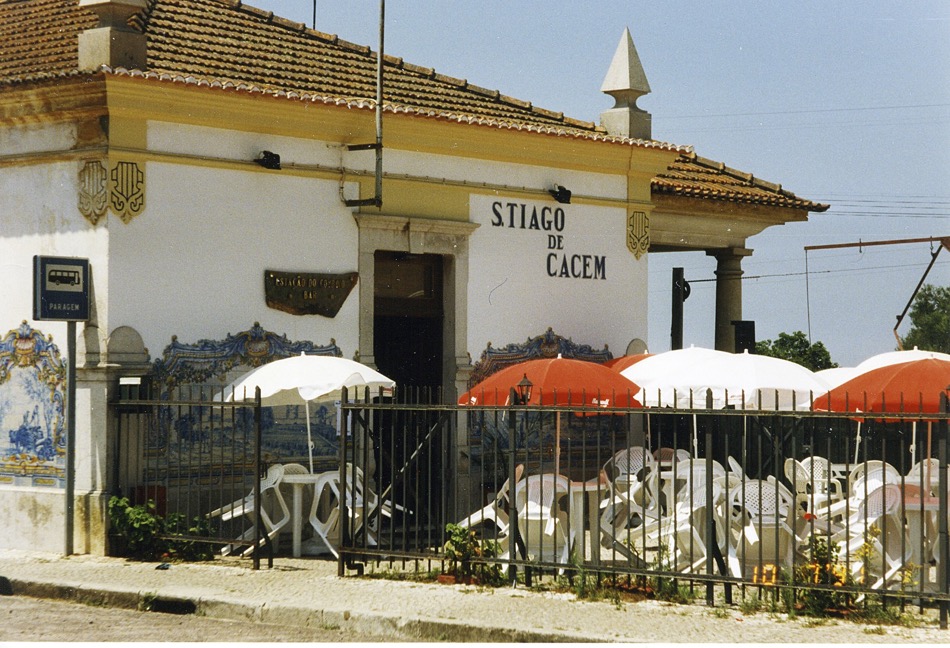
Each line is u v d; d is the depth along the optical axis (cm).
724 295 2078
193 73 1426
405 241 1541
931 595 895
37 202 1334
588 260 1744
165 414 1319
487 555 1100
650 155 1781
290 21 1734
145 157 1308
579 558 1077
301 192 1447
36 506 1306
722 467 1344
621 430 1769
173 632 952
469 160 1608
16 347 1345
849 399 1131
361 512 1334
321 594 1043
